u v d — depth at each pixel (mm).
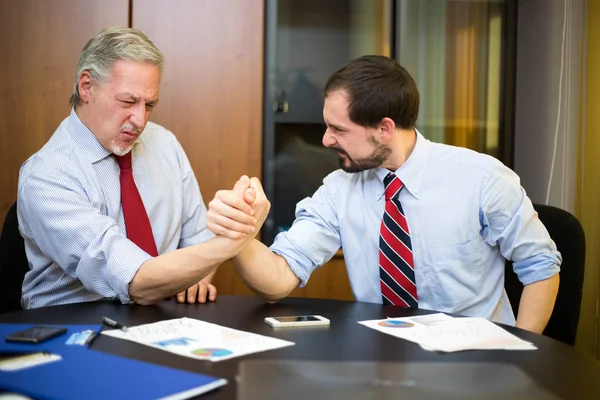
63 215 1567
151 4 2625
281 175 2758
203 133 2678
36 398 822
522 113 2871
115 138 1660
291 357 1061
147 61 1631
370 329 1265
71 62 2594
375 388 931
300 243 1628
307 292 2750
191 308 1448
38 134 2600
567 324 1658
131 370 929
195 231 1939
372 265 1700
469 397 910
